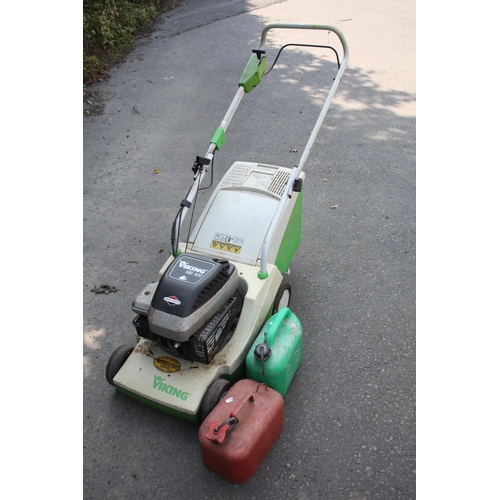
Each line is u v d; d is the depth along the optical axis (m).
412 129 6.09
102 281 4.08
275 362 2.74
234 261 3.12
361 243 4.37
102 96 7.06
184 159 5.62
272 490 2.63
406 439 2.85
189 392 2.68
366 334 3.53
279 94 6.94
